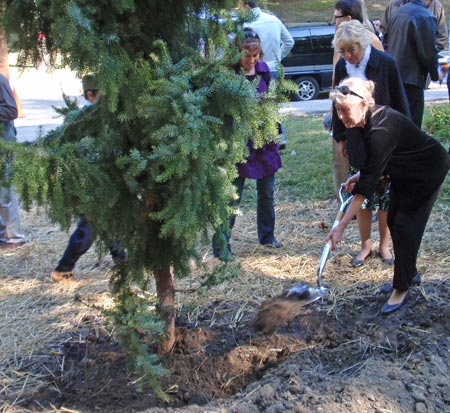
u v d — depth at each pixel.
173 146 2.79
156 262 3.44
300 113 12.38
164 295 3.67
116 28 2.97
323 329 4.05
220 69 3.10
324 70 15.04
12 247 5.96
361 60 4.70
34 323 4.36
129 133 3.13
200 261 3.61
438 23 7.62
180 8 3.19
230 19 3.20
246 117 3.13
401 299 4.19
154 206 3.28
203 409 3.18
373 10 26.61
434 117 9.44
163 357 3.75
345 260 5.23
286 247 5.63
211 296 4.60
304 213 6.54
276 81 3.21
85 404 3.43
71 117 3.25
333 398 3.17
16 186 2.59
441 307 4.17
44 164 2.63
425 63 6.45
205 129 2.89
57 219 2.79
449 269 4.83
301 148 8.95
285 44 7.19
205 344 3.91
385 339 3.86
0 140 2.61
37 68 3.10
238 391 3.59
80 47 2.72
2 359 3.90
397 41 6.49
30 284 5.09
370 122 3.69
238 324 4.17
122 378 3.63
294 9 27.11
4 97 5.40
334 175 6.50
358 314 4.23
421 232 4.05
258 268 5.15
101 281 5.07
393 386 3.26
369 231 5.09
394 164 3.96
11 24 2.89
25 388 3.60
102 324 4.27
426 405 3.16
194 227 3.01
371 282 4.75
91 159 2.99
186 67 3.12
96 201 2.91
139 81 2.95
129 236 3.31
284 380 3.40
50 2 2.75
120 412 3.34
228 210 3.27
